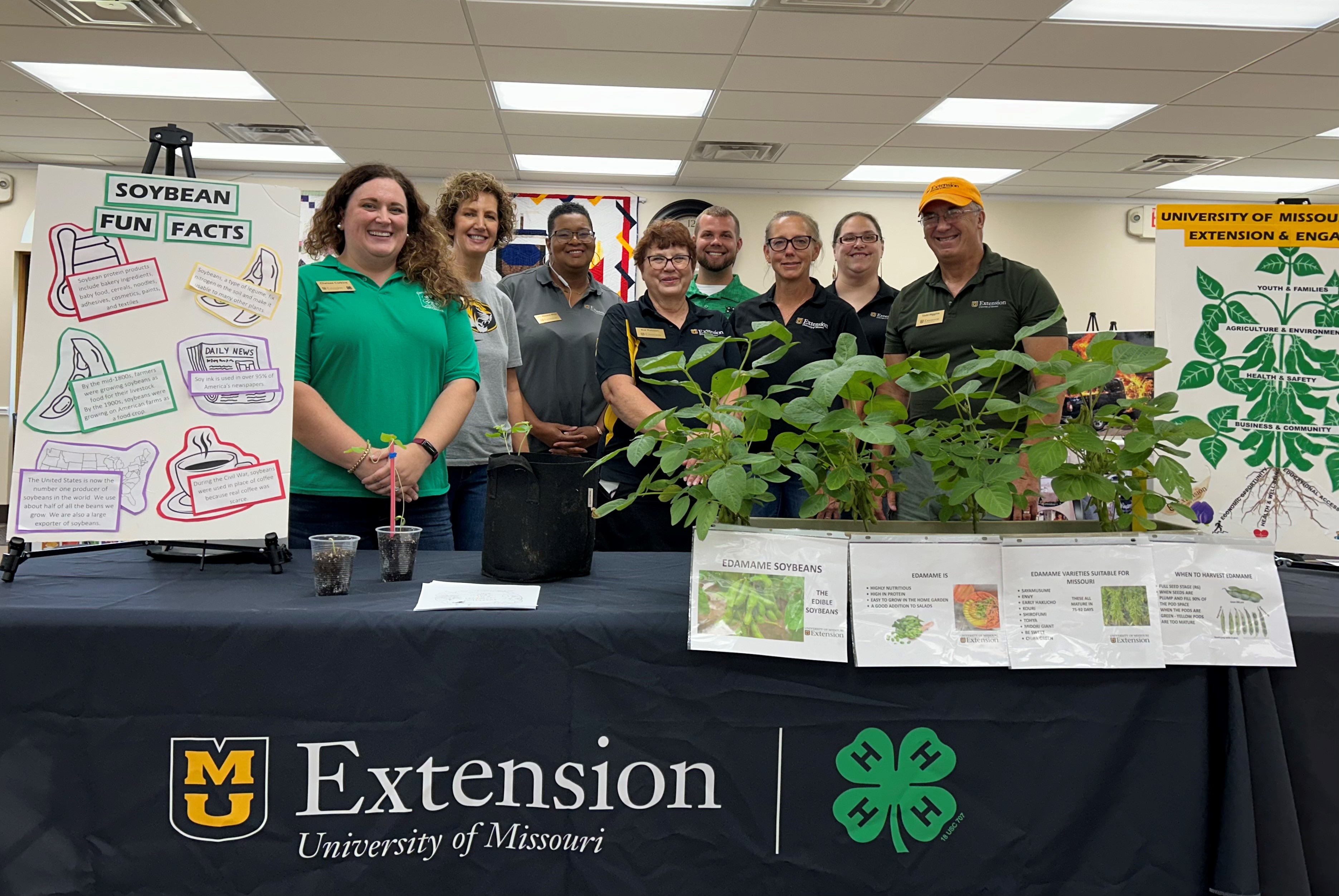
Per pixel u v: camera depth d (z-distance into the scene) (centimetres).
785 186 625
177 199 132
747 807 107
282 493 132
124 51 397
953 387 186
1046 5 343
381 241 163
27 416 124
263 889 103
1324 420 145
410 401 165
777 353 119
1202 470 147
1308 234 147
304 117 486
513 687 105
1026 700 108
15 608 102
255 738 103
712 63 401
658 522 209
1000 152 539
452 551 158
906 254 649
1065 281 664
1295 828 106
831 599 106
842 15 352
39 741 101
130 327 129
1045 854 109
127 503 127
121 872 102
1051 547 109
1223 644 108
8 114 491
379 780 104
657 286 218
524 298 288
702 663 107
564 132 505
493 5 346
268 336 134
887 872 108
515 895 106
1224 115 469
